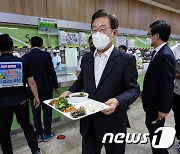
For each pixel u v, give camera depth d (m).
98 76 1.08
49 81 2.39
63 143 2.37
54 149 2.22
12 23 2.77
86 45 3.78
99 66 1.08
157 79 1.49
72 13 3.61
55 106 1.14
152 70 1.53
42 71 2.29
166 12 5.99
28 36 3.02
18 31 2.89
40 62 2.26
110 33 1.01
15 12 2.87
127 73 1.02
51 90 2.44
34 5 3.08
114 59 1.03
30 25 2.98
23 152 2.17
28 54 2.26
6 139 1.79
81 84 1.31
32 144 1.87
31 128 1.91
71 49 3.46
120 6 4.48
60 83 2.64
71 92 1.28
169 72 1.40
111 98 1.03
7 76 1.66
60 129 2.80
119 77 1.03
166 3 4.66
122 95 0.99
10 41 1.71
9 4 2.79
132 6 4.79
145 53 5.38
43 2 3.18
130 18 4.79
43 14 3.21
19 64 1.73
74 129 2.80
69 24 3.45
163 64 1.41
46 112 2.43
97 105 0.99
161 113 1.46
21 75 1.76
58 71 3.27
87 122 1.12
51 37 3.31
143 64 4.44
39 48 2.33
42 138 2.42
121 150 1.18
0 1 2.69
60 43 3.36
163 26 1.48
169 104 1.43
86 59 1.17
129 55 1.04
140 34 5.07
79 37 3.66
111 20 1.00
